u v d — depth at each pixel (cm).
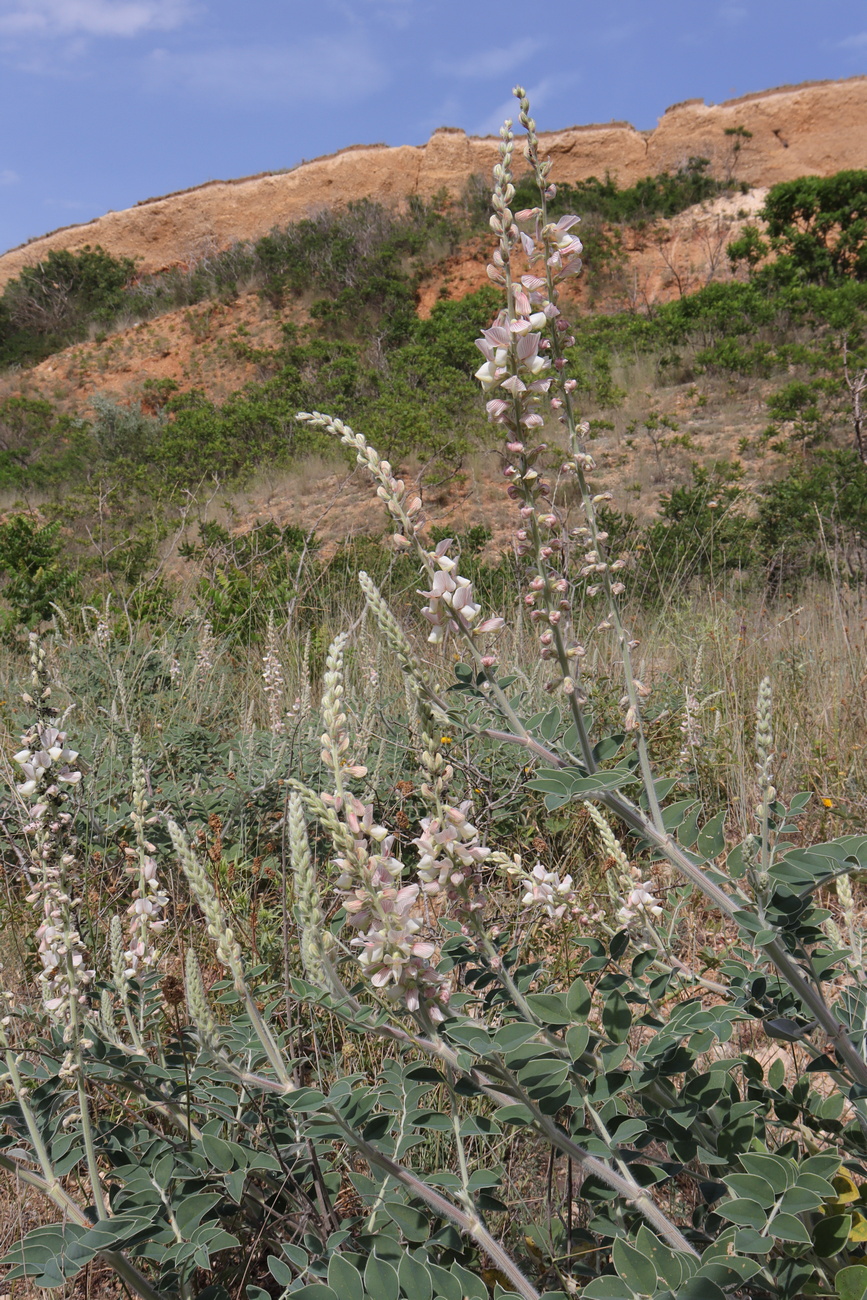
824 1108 139
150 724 450
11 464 2116
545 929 234
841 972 169
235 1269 150
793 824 138
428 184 3544
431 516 1207
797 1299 119
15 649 646
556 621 131
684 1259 104
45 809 137
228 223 3659
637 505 1142
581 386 1538
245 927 252
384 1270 105
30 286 3362
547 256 131
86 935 229
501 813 288
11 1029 156
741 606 626
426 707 122
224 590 709
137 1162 143
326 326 2589
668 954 166
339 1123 114
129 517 1486
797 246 2164
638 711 139
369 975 103
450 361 1948
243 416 1834
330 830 100
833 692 425
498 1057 113
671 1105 125
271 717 430
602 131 3531
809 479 914
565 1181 179
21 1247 118
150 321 3059
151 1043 163
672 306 1975
